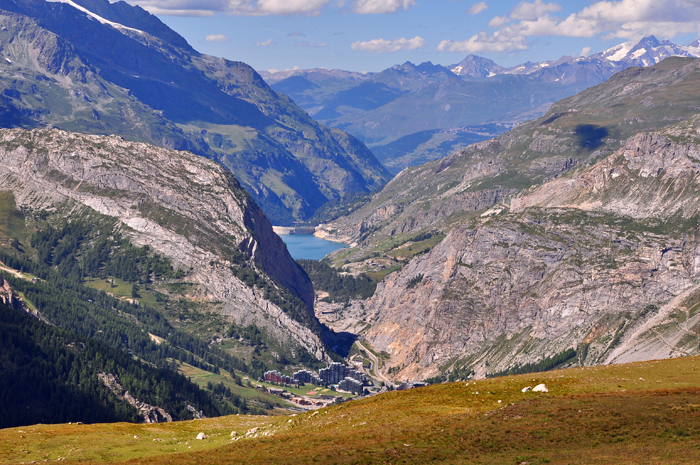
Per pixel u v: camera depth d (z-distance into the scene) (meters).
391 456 127.25
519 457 119.19
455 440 131.25
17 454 142.88
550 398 145.62
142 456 144.12
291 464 128.12
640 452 113.50
